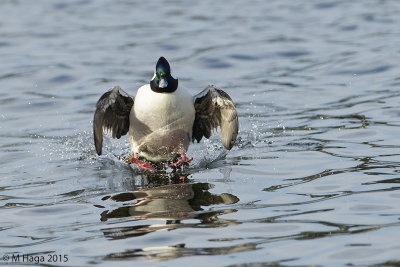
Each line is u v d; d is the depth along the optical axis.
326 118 15.13
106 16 32.34
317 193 9.80
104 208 9.75
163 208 9.58
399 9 29.66
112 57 23.59
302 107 16.44
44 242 8.34
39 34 28.14
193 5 34.84
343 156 11.95
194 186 10.79
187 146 12.84
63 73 21.31
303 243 7.76
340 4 32.12
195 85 19.50
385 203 9.05
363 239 7.76
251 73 20.73
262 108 16.62
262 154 12.63
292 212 8.95
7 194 10.77
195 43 25.22
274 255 7.46
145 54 23.94
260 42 24.80
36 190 10.97
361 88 17.83
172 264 7.37
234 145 13.54
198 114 12.87
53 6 35.53
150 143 12.60
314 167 11.38
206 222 8.77
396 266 6.98
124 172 12.12
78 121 16.14
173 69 21.62
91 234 8.54
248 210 9.20
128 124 12.98
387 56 20.78
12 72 21.67
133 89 19.19
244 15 31.03
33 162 12.88
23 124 16.03
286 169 11.42
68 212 9.65
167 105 12.10
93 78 20.69
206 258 7.48
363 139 13.07
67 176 11.88
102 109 11.86
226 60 22.42
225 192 10.26
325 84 18.70
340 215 8.67
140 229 8.62
